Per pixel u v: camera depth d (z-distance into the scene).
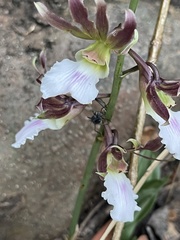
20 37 0.19
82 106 0.14
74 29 0.13
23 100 0.19
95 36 0.13
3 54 0.19
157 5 0.21
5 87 0.19
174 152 0.13
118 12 0.20
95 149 0.15
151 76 0.13
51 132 0.20
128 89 0.20
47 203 0.20
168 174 0.22
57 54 0.20
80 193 0.16
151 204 0.20
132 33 0.12
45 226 0.21
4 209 0.20
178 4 0.21
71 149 0.20
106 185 0.14
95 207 0.21
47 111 0.14
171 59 0.21
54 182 0.20
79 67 0.12
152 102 0.13
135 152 0.17
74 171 0.20
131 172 0.19
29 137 0.14
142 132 0.21
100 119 0.15
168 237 0.21
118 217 0.13
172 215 0.21
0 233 0.20
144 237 0.21
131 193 0.14
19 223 0.20
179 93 0.13
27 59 0.19
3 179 0.20
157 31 0.18
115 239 0.19
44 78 0.12
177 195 0.22
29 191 0.20
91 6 0.20
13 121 0.19
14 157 0.20
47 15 0.13
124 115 0.21
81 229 0.21
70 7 0.12
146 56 0.20
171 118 0.13
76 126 0.20
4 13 0.19
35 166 0.20
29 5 0.19
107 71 0.12
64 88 0.12
